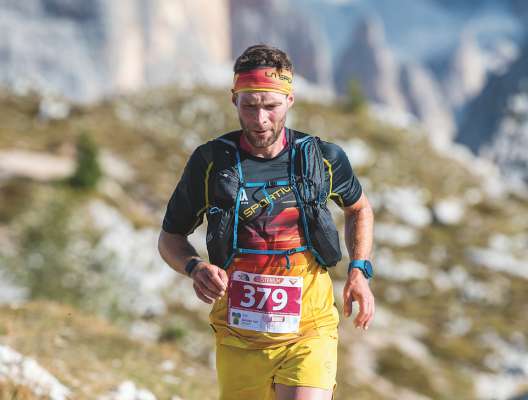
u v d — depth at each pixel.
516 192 155.38
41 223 53.47
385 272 111.56
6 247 62.75
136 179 112.44
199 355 45.06
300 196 7.54
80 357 18.69
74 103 149.62
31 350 18.03
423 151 160.50
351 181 7.86
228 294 7.80
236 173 7.50
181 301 68.31
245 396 7.94
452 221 134.00
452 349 79.56
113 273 53.25
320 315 7.79
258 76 7.22
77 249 52.38
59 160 108.44
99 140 126.88
